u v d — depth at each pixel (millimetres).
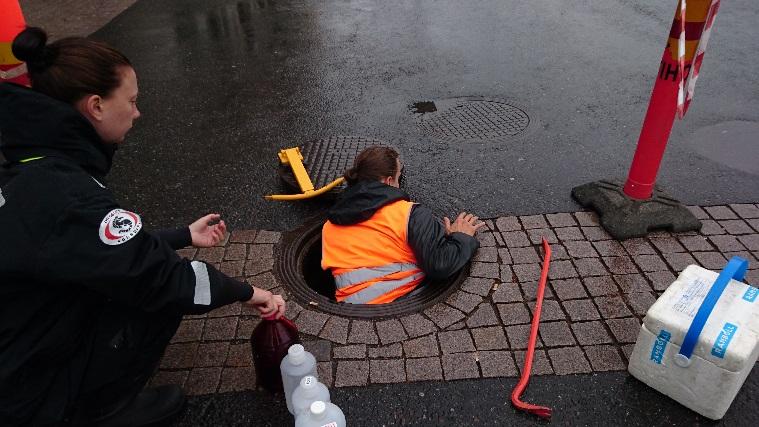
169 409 2305
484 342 2668
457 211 3676
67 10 8406
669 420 2312
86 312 1859
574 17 7246
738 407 2352
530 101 5137
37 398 1800
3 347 1717
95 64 1711
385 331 2742
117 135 1877
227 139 4742
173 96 5602
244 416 2391
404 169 4152
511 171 4090
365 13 7828
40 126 1672
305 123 4941
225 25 7602
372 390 2473
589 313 2801
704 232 3332
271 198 3721
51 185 1627
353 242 3037
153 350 2066
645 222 3314
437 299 2934
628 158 4211
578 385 2467
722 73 5523
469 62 6035
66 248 1620
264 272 3156
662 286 2945
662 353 2279
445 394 2445
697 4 2730
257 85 5754
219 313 2861
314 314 2848
